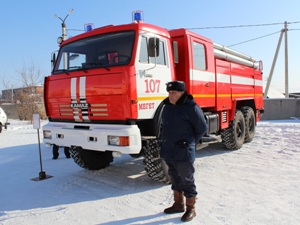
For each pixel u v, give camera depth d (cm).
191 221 362
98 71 475
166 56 534
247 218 366
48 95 561
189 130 364
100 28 514
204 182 516
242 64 873
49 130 539
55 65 566
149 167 493
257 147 827
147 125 500
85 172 618
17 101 2486
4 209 425
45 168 667
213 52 681
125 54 468
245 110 879
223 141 784
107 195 470
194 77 593
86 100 491
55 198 464
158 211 399
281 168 590
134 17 512
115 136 443
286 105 1881
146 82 474
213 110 691
